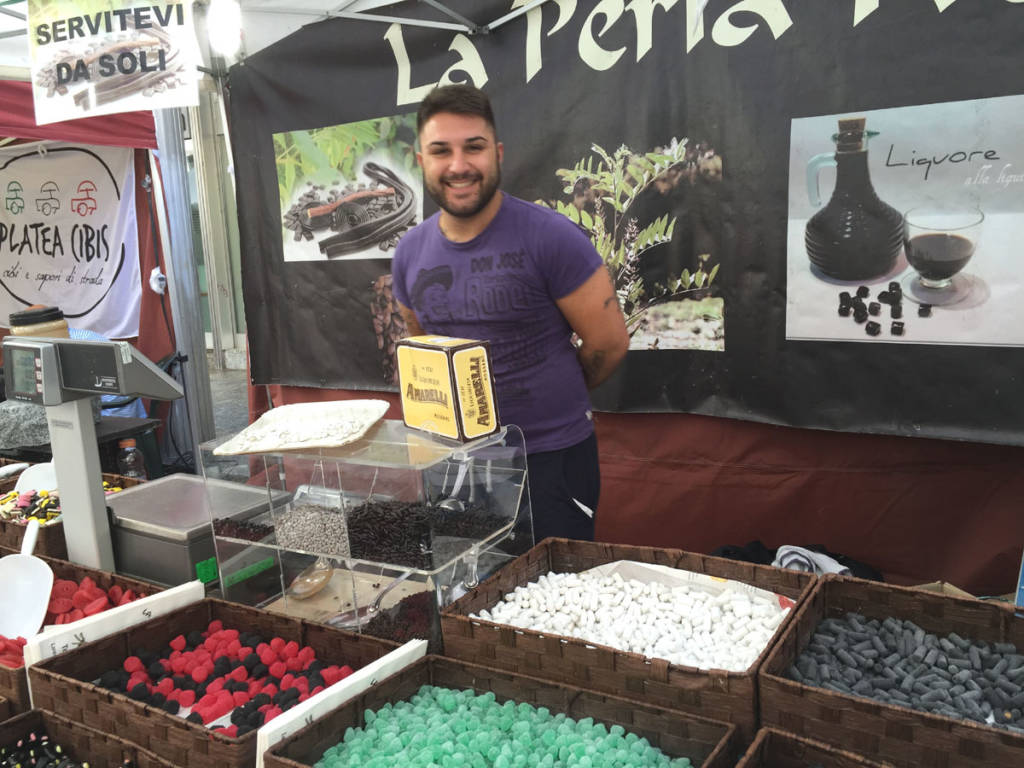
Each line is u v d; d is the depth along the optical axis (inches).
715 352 105.5
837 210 93.4
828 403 98.1
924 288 89.8
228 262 341.1
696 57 99.7
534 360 71.9
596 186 110.1
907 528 99.3
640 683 48.5
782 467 105.7
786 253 97.7
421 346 58.2
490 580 60.5
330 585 65.9
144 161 190.7
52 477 96.3
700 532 113.2
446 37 117.8
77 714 53.1
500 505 63.5
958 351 89.2
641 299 109.3
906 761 41.6
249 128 140.0
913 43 85.9
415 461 55.0
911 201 89.0
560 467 73.3
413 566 56.2
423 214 125.3
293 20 130.3
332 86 129.6
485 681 51.9
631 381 112.0
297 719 45.8
